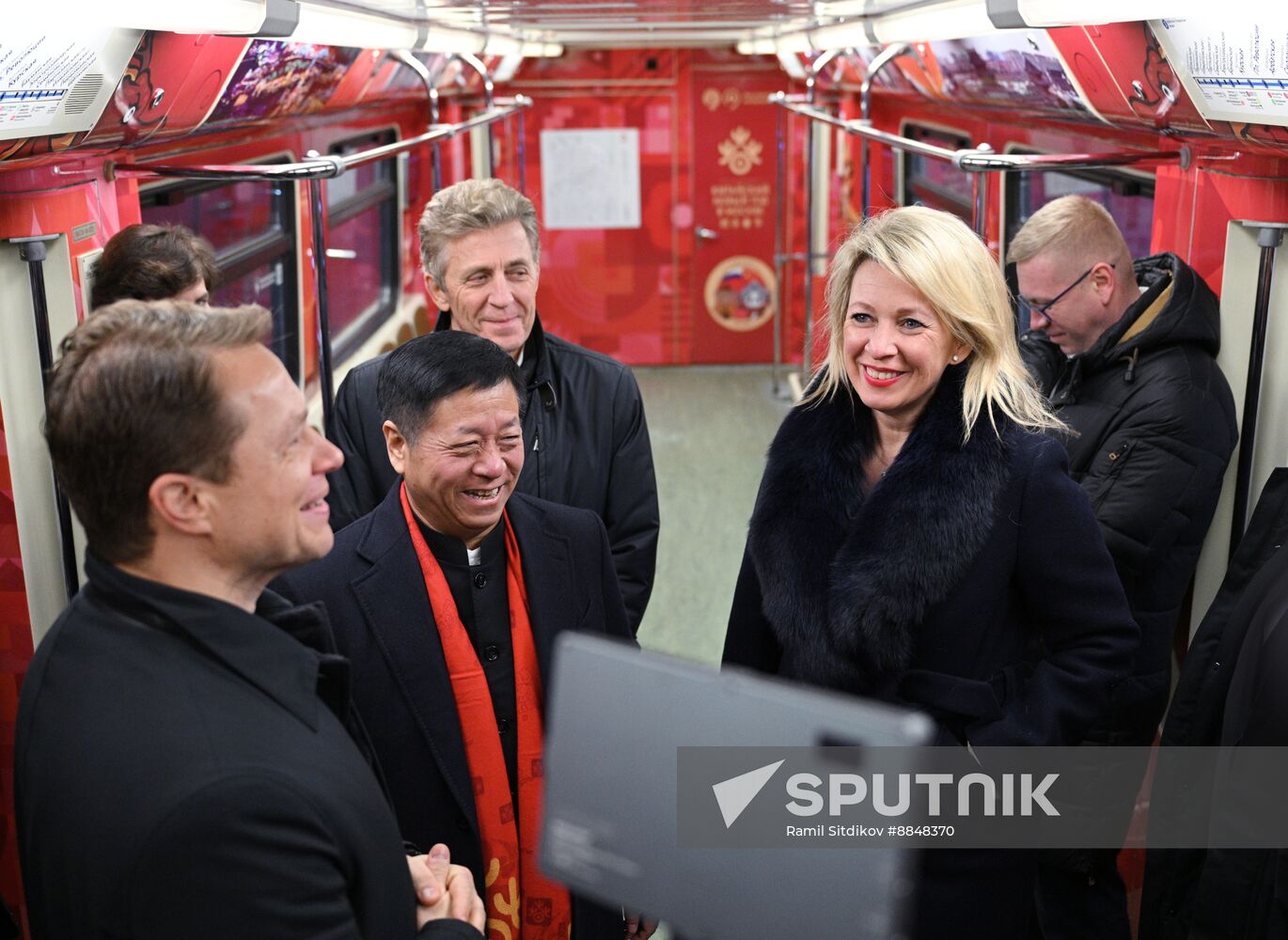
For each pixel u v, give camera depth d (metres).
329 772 1.02
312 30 2.21
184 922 0.92
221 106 2.73
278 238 4.42
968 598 1.60
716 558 4.96
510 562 1.58
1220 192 2.35
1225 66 1.82
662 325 8.33
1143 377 2.26
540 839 0.73
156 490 0.98
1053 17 1.86
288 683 1.04
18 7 1.50
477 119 3.94
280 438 1.02
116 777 0.94
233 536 1.02
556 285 8.23
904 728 0.61
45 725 1.00
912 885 0.62
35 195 2.04
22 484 2.12
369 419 2.17
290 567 1.09
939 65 3.66
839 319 1.68
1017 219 4.46
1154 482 2.19
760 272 8.22
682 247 8.17
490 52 4.89
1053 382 2.54
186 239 2.04
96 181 2.26
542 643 1.55
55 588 2.19
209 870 0.92
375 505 2.17
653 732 0.68
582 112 7.92
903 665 1.61
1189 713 1.94
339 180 5.36
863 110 3.47
